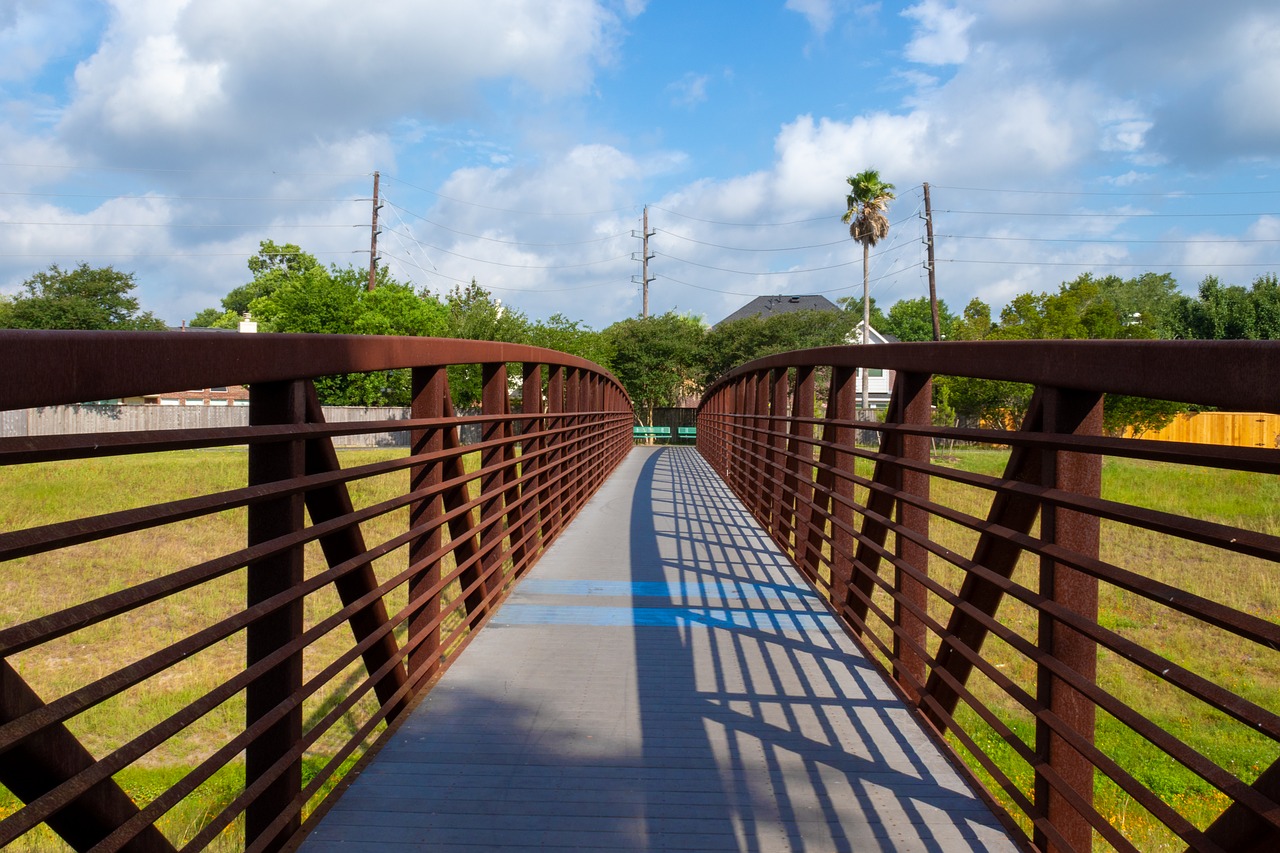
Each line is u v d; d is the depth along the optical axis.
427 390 3.90
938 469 3.07
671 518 9.02
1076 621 2.02
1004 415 27.52
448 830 2.56
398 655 3.34
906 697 3.59
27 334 1.37
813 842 2.50
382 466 3.02
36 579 11.16
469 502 4.41
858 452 4.39
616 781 2.88
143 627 9.80
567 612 5.11
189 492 15.69
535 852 2.44
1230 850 1.59
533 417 6.04
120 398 1.58
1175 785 6.06
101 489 15.62
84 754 1.68
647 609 5.18
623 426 18.20
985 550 2.82
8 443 1.33
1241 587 10.03
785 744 3.18
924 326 80.44
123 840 1.60
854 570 4.67
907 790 2.82
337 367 2.62
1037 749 2.36
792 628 4.77
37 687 8.09
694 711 3.51
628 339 42.22
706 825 2.60
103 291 44.44
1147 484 16.19
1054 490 2.18
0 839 1.30
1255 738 6.80
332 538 2.83
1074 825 2.29
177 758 6.84
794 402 7.23
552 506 7.57
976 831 2.57
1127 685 7.86
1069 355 2.10
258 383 2.16
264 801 2.34
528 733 3.28
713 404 18.91
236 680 1.98
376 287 36.97
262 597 2.30
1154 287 70.38
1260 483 15.95
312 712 7.01
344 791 2.80
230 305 80.19
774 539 7.37
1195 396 1.60
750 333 42.16
